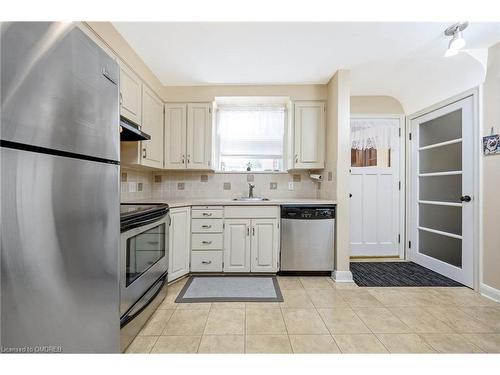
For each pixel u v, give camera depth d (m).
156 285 2.00
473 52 2.22
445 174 2.78
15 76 0.64
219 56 2.36
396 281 2.62
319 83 2.97
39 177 0.71
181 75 2.75
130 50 2.17
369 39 2.09
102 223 1.01
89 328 0.93
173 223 2.47
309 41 2.11
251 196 3.23
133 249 1.58
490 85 2.21
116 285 1.12
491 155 2.21
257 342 1.59
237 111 3.41
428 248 3.07
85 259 0.91
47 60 0.73
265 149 3.44
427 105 3.04
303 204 2.69
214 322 1.83
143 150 2.46
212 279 2.65
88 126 0.92
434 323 1.82
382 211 3.46
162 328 1.75
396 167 3.44
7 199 0.63
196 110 3.04
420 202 3.17
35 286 0.70
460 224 2.60
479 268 2.34
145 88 2.50
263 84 3.00
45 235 0.73
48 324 0.74
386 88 3.17
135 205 2.15
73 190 0.84
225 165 3.47
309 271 2.72
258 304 2.10
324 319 1.87
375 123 3.43
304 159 3.00
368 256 3.47
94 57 0.96
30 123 0.68
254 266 2.73
